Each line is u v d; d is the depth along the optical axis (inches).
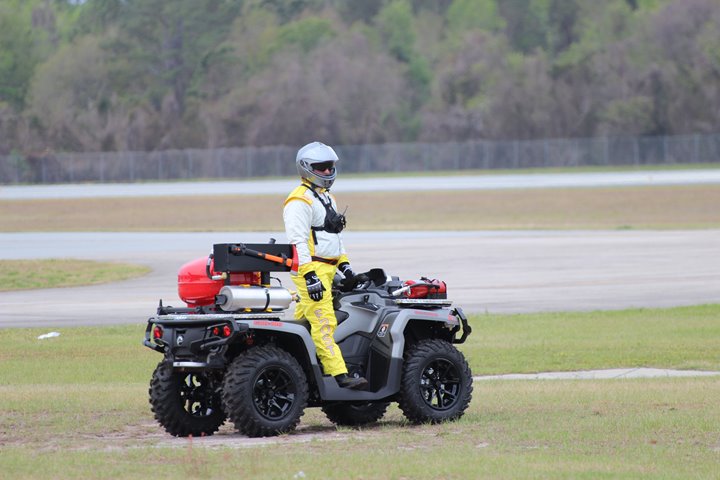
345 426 1231.5
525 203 7770.7
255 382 1079.6
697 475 868.6
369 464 914.7
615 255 4421.8
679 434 1071.6
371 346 1177.4
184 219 7401.6
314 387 1133.7
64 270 4092.0
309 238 1129.4
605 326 2448.3
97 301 3157.0
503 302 2994.6
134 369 1855.3
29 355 2041.1
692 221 6569.9
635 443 1024.2
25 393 1465.3
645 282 3489.2
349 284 1176.8
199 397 1159.0
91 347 2158.0
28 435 1131.3
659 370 1807.3
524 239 5334.6
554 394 1419.8
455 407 1197.7
